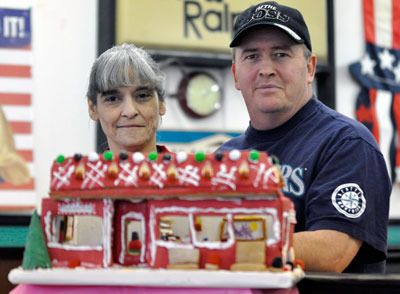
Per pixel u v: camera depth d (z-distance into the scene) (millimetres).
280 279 1554
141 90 2129
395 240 5215
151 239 1675
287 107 2443
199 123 5043
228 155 1637
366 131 2373
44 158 4703
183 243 1662
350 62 5301
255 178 1609
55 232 1763
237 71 2512
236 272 1583
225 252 1638
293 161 2393
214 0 4992
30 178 4648
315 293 1801
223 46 4996
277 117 2471
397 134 5332
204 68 5059
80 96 4785
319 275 1818
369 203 2244
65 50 4770
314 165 2328
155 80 2139
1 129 4621
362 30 5344
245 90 2496
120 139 2131
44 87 4727
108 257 1692
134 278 1605
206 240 1708
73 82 4777
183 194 1641
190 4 4945
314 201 2256
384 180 2340
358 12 5344
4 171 4609
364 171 2264
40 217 1757
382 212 2318
